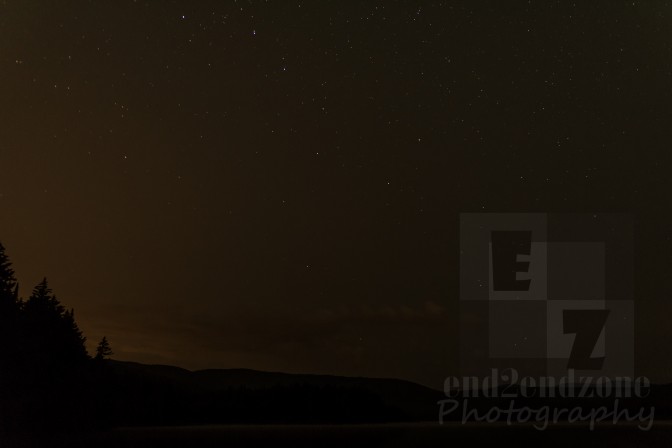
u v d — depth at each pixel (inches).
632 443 1269.7
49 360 1381.6
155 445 1144.2
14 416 1244.5
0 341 1302.9
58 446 1118.4
